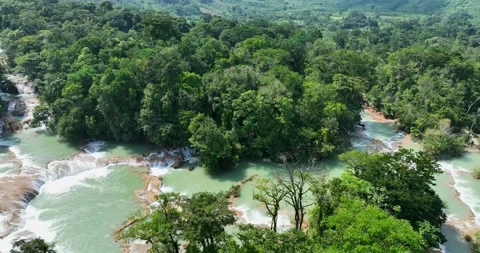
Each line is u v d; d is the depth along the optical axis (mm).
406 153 56312
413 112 95875
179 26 146750
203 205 42688
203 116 78438
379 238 37625
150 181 72062
